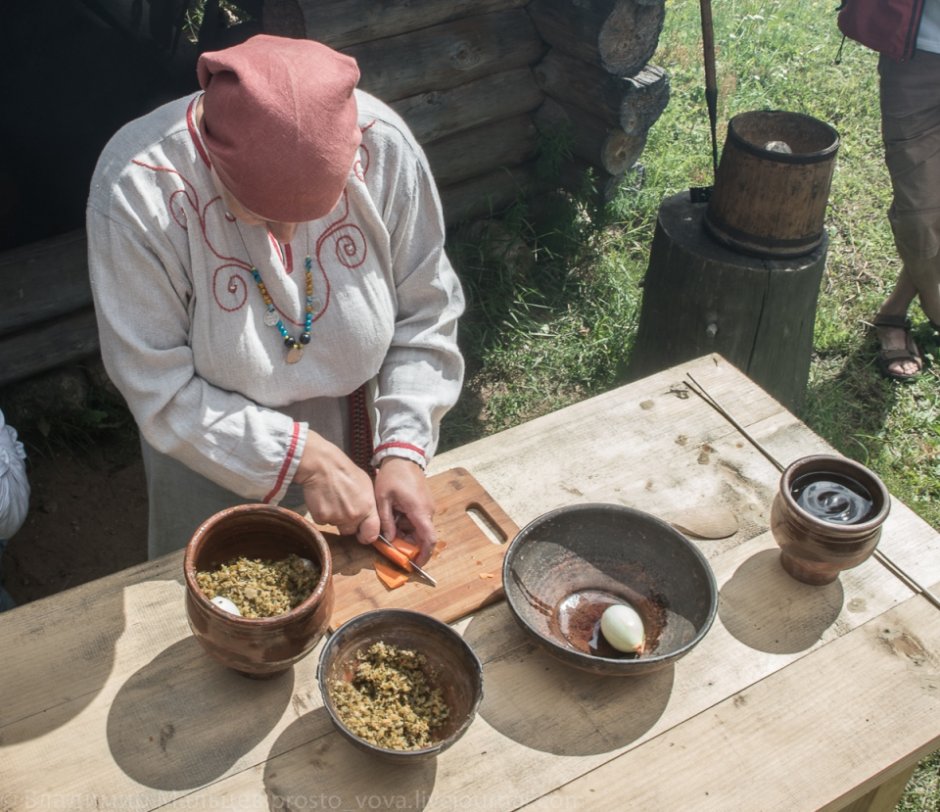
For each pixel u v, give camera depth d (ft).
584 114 14.94
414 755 5.11
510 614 6.25
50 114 16.53
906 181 12.97
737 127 12.07
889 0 12.07
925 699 5.94
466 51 13.84
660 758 5.57
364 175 6.30
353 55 12.97
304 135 5.17
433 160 14.64
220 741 5.52
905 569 6.72
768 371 12.69
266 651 5.37
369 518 6.51
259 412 6.43
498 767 5.48
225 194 5.76
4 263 12.42
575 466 7.33
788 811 5.36
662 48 21.49
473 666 5.46
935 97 12.36
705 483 7.24
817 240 12.10
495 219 15.99
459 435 13.62
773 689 5.94
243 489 6.48
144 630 6.05
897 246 13.74
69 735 5.50
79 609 6.15
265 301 6.28
